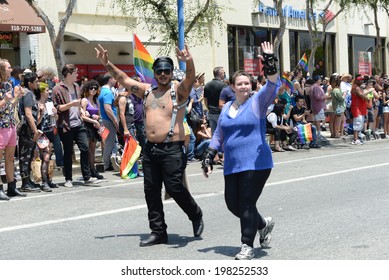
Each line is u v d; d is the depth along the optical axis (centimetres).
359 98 1908
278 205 897
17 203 977
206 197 991
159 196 696
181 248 672
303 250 642
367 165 1345
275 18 2830
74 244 706
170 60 689
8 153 1023
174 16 1825
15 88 999
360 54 3369
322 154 1631
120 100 1207
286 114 1712
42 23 1839
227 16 2609
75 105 1114
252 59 2741
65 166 1145
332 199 934
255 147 602
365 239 679
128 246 689
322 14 2634
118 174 1318
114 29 2197
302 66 1788
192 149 1501
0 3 1770
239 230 751
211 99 1353
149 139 686
